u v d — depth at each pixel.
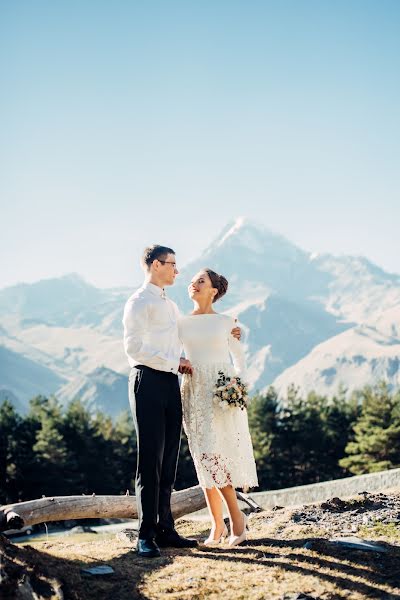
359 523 6.97
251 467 6.55
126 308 6.30
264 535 6.79
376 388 54.03
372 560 5.72
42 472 46.88
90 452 51.25
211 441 6.39
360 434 52.09
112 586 5.25
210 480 6.34
